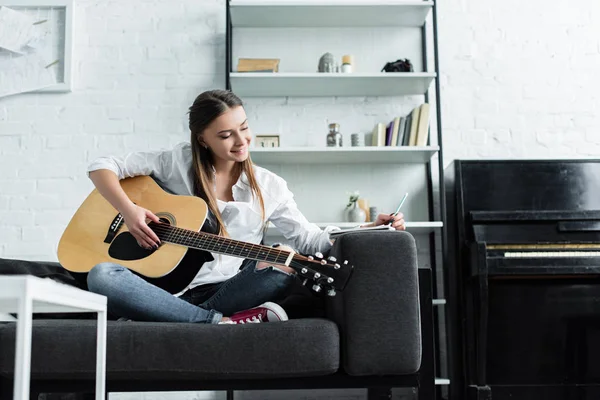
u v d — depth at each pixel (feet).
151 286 5.90
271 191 7.37
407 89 11.62
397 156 11.28
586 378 9.77
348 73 10.94
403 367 5.55
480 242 9.60
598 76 11.94
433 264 11.35
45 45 11.68
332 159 11.44
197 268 6.40
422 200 11.66
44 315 6.59
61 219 11.36
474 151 11.76
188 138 11.64
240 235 7.12
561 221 9.95
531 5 12.09
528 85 11.93
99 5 11.91
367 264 5.60
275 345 5.40
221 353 5.37
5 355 5.29
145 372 5.38
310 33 11.98
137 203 6.93
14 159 11.47
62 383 5.52
